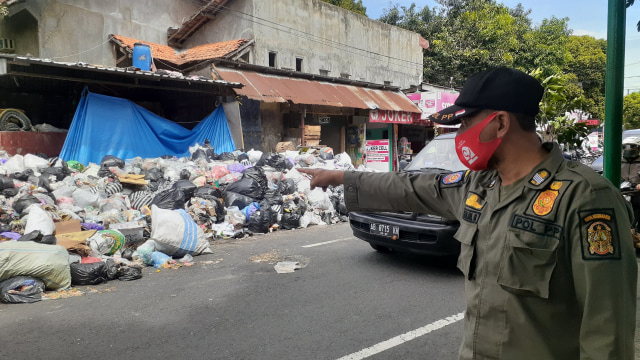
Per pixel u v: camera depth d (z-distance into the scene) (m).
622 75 2.75
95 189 7.42
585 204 1.15
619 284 1.10
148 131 10.99
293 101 13.59
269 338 3.54
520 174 1.31
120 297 4.49
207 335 3.59
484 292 1.33
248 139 13.97
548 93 3.52
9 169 7.74
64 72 9.59
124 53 14.99
